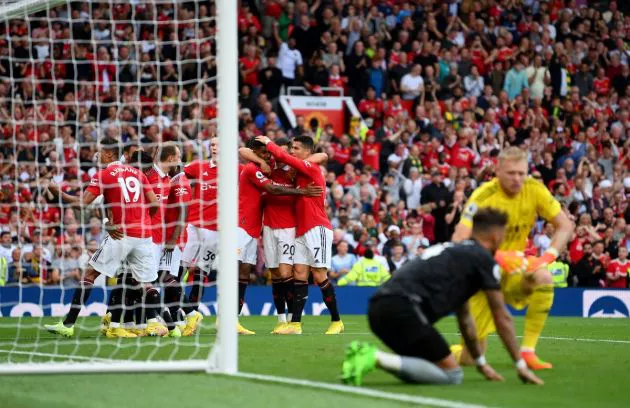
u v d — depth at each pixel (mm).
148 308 27156
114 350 22750
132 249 26203
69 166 44094
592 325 35531
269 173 28297
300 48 56656
